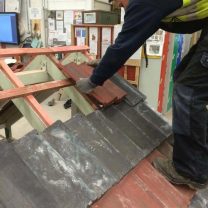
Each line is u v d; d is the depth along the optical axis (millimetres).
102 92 1423
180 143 1162
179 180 1213
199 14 1099
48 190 875
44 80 1511
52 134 1060
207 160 1172
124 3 1267
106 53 1104
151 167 1258
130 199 1042
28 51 1335
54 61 1480
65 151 1021
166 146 1455
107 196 1006
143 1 1007
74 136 1104
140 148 1291
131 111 1526
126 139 1290
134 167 1193
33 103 1167
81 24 3469
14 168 890
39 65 1538
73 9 3828
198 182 1192
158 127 1488
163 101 3529
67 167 969
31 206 813
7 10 4254
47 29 4105
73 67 1498
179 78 1152
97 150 1134
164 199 1117
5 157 906
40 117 1144
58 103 3820
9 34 4211
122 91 1562
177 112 1138
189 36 3994
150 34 1040
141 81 3391
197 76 1076
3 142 952
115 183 1039
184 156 1173
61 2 3881
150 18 1006
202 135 1128
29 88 1212
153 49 3209
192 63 1094
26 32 4270
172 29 1305
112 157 1140
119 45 1063
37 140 1005
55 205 842
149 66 3297
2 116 2078
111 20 3635
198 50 1082
